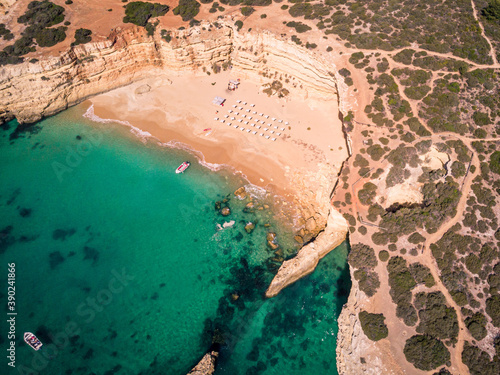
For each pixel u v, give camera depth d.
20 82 72.06
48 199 65.81
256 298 54.59
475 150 60.22
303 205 64.50
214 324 52.16
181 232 61.78
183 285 55.81
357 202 59.47
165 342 50.53
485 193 56.12
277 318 53.06
